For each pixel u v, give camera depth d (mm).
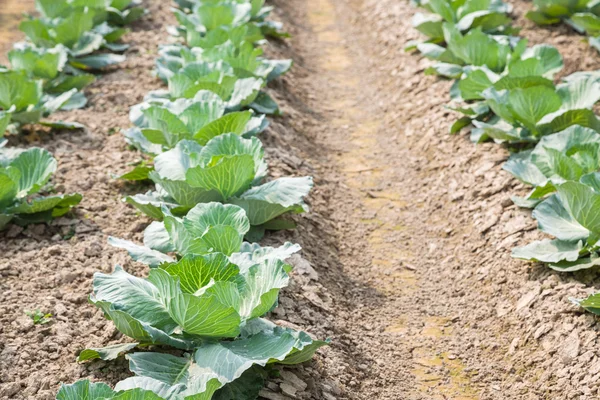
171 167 5039
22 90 5633
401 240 5496
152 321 4551
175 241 4746
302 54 7055
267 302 4551
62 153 5590
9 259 5020
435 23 6391
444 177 5695
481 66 5785
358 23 7828
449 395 4852
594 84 5430
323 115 6355
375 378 4867
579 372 4773
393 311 5156
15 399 4551
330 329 4930
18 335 4723
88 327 4773
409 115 6184
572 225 5031
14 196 5125
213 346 4527
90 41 6266
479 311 5105
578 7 6508
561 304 4941
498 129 5523
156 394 4266
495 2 6566
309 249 5250
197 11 6488
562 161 5066
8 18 7512
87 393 4309
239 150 5082
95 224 5211
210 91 5480
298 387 4637
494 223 5336
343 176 5867
